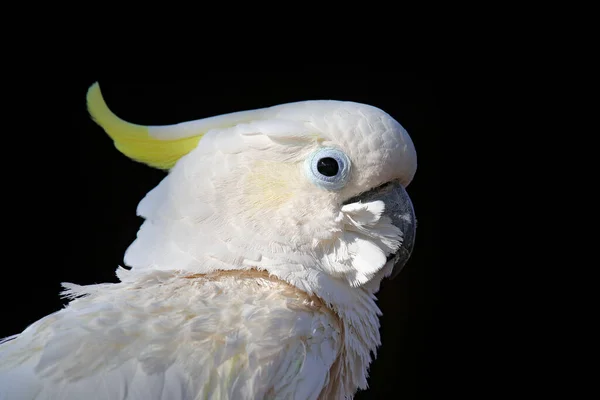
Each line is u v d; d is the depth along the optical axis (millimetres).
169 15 11336
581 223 12359
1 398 3809
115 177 11805
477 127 12570
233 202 4934
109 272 11562
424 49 12266
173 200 5066
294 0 11602
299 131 4945
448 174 12656
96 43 11195
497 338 12109
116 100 11383
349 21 11922
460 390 11906
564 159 12453
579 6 12086
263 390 4238
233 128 5105
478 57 12305
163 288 4664
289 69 11820
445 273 12484
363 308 5195
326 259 5012
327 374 4703
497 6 12125
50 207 11523
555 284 12234
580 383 11727
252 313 4465
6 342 4375
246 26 11641
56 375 3908
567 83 12383
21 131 11273
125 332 4148
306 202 4953
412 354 12125
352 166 4988
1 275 11188
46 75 11148
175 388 4000
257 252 4832
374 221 5066
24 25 10883
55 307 11281
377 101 12234
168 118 11578
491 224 12594
